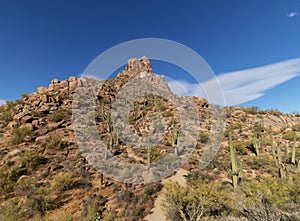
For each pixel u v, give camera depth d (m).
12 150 16.08
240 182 11.99
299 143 21.44
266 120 31.47
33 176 12.98
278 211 6.44
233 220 6.99
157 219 9.45
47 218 9.01
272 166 15.63
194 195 8.82
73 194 11.48
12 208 9.67
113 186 12.47
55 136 18.56
